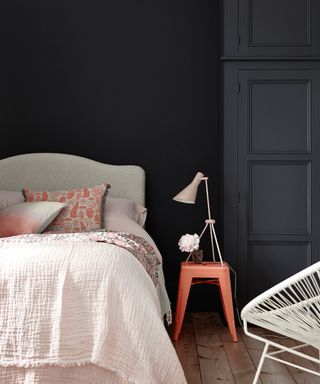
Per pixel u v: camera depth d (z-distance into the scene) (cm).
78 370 246
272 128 438
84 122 490
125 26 490
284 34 436
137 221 454
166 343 245
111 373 244
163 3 489
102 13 490
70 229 395
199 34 489
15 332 247
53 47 490
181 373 244
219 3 474
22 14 489
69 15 490
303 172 438
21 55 489
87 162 478
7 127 490
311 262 436
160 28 489
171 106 489
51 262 257
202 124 489
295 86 437
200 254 422
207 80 488
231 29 437
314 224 436
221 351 367
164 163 490
